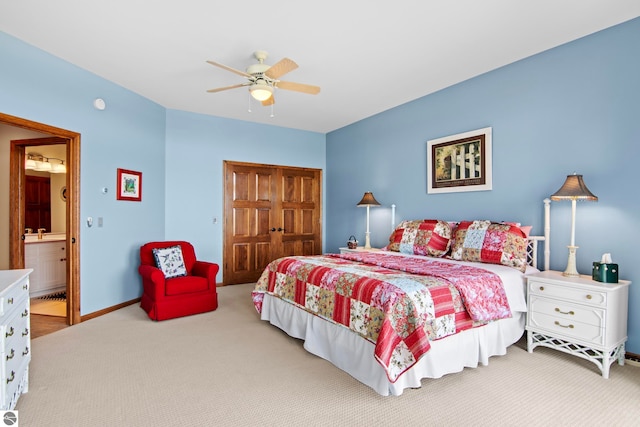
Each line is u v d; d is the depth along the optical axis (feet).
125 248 13.17
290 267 10.16
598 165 8.87
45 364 8.09
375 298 7.00
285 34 8.95
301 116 16.78
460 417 6.03
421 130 13.94
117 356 8.58
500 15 8.06
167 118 15.52
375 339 6.73
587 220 9.12
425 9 7.82
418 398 6.64
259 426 5.81
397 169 15.16
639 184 8.17
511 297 8.50
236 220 17.48
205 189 16.53
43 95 9.97
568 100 9.44
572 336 7.94
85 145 11.37
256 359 8.46
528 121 10.36
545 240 9.84
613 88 8.57
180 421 5.92
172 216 15.67
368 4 7.62
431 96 13.47
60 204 18.11
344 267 9.09
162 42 9.42
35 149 17.06
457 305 7.38
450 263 9.82
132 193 13.47
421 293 6.89
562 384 7.18
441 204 13.16
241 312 12.50
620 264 8.48
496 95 11.20
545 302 8.45
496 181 11.25
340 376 7.59
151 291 11.86
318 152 20.18
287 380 7.39
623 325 7.98
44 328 10.64
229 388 7.04
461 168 12.32
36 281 14.61
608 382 7.27
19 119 9.34
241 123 17.51
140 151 13.88
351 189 18.16
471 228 10.67
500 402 6.50
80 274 11.27
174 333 10.25
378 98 14.07
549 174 9.89
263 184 18.29
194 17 8.17
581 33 8.94
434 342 7.09
